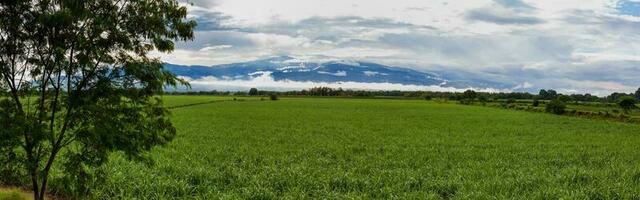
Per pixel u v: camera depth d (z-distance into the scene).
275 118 64.00
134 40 12.30
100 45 11.77
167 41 12.42
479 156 29.03
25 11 11.38
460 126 55.44
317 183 19.11
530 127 55.56
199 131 42.84
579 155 30.39
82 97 12.02
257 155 27.42
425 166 24.27
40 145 12.28
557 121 66.81
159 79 12.36
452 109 101.44
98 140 11.89
